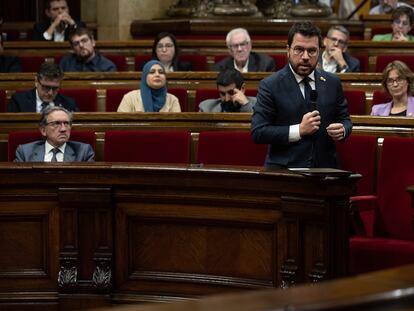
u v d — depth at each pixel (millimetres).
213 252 8969
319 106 9234
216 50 17453
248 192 8727
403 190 10133
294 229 8492
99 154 11383
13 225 9344
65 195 9195
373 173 10414
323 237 8312
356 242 9781
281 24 20000
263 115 9211
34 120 11672
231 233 8891
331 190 8211
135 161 11000
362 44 16797
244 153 10727
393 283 4543
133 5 21297
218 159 10758
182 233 9078
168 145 11000
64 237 9250
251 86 14281
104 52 17719
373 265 9734
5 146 11633
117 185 9172
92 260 9273
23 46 17547
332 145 9328
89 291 9227
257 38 20125
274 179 8508
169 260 9141
